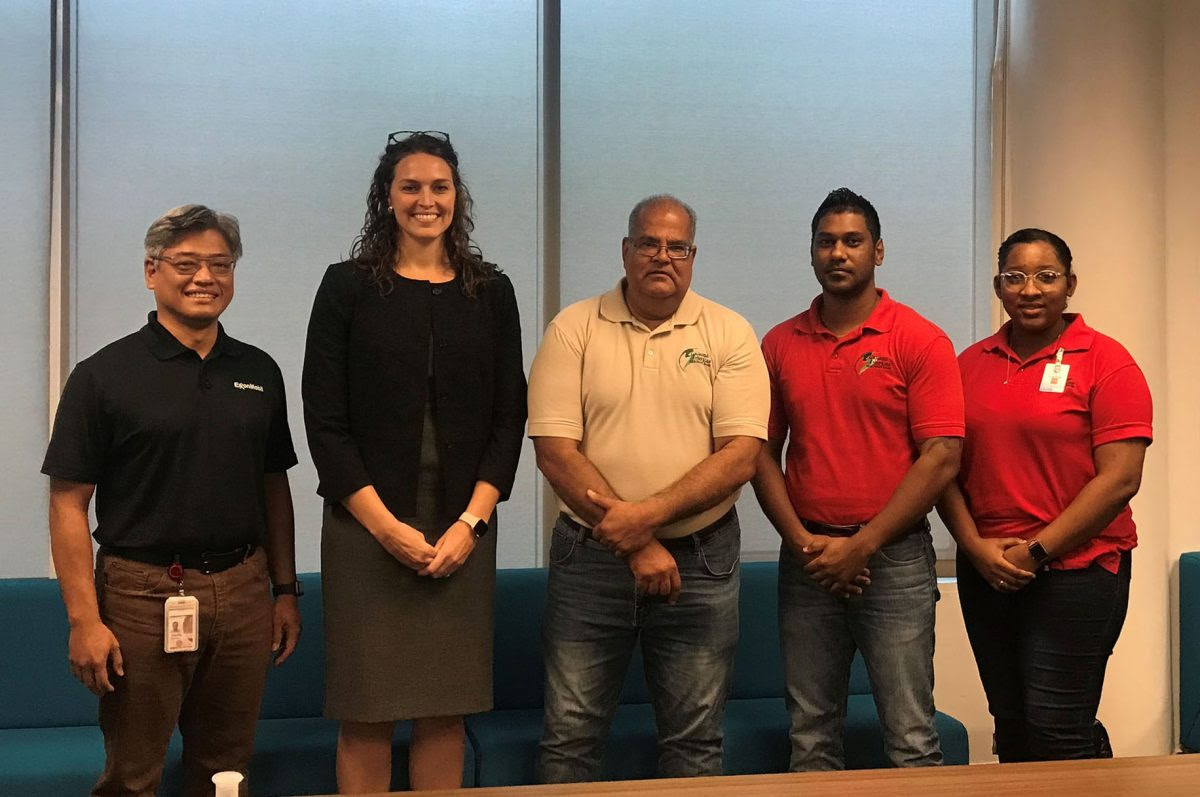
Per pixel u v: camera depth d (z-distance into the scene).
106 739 2.52
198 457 2.48
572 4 3.90
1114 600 2.92
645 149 3.94
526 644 3.50
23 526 3.53
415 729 2.72
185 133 3.64
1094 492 2.84
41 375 3.54
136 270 3.61
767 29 4.04
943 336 2.91
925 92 4.14
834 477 2.90
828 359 2.94
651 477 2.73
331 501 2.63
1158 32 3.88
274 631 2.75
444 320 2.63
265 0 3.71
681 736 2.81
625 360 2.77
